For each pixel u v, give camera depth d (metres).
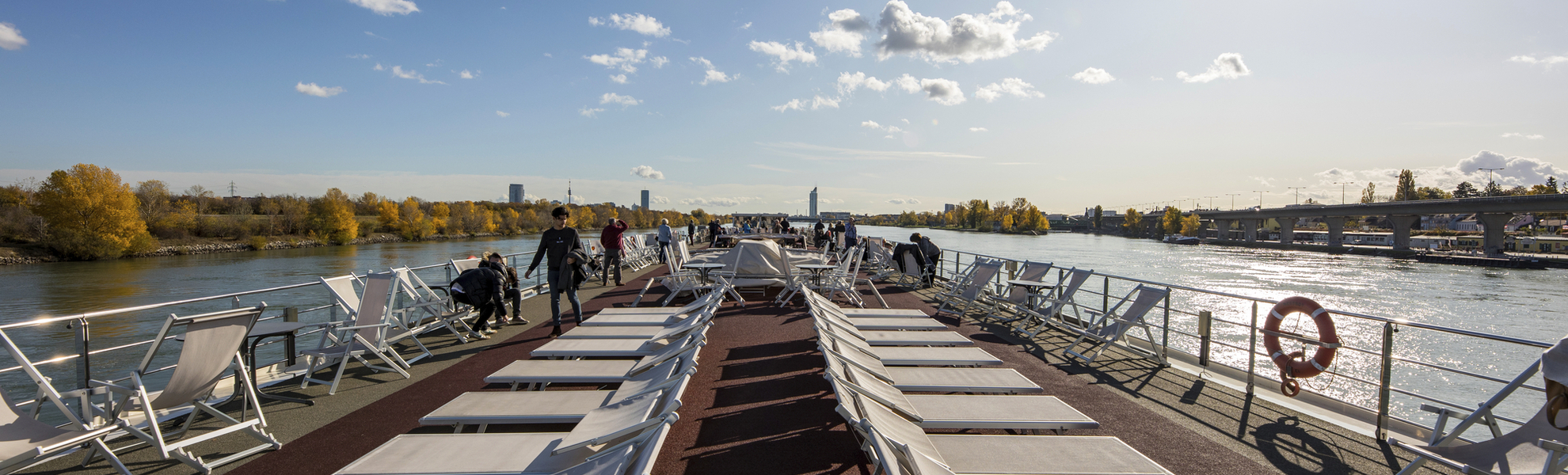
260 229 65.75
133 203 52.50
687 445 3.97
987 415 3.72
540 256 7.59
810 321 8.65
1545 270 59.16
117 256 50.00
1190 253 83.50
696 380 5.47
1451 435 3.60
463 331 7.94
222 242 60.50
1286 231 103.69
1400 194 152.12
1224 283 44.97
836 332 4.76
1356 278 49.56
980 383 4.43
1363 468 3.73
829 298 10.66
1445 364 20.89
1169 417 4.60
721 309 9.80
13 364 17.22
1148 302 6.36
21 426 3.18
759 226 44.41
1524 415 15.95
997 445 3.34
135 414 4.38
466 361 6.30
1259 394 5.22
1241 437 4.21
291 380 5.51
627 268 18.55
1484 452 3.39
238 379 4.68
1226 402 4.98
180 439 4.02
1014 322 9.02
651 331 6.24
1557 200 58.16
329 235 70.50
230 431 3.67
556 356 5.59
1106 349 7.02
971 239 114.12
